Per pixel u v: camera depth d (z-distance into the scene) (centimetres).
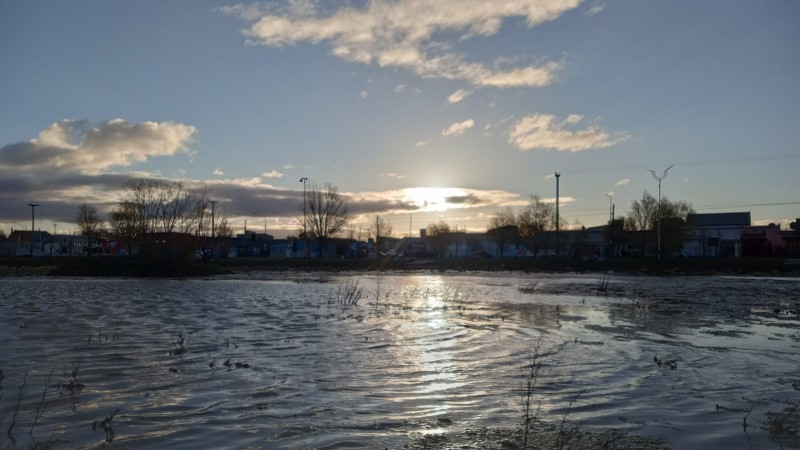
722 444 747
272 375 1120
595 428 812
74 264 6219
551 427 814
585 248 11044
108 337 1598
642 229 9344
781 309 2525
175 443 725
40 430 773
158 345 1466
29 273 6412
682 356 1361
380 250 13988
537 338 1631
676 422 842
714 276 6109
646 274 6544
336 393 990
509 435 776
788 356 1370
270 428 789
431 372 1166
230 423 810
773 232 9838
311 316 2180
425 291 3766
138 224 7056
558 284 4625
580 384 1075
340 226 10044
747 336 1692
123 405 898
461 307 2595
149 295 3300
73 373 1071
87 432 765
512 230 11081
